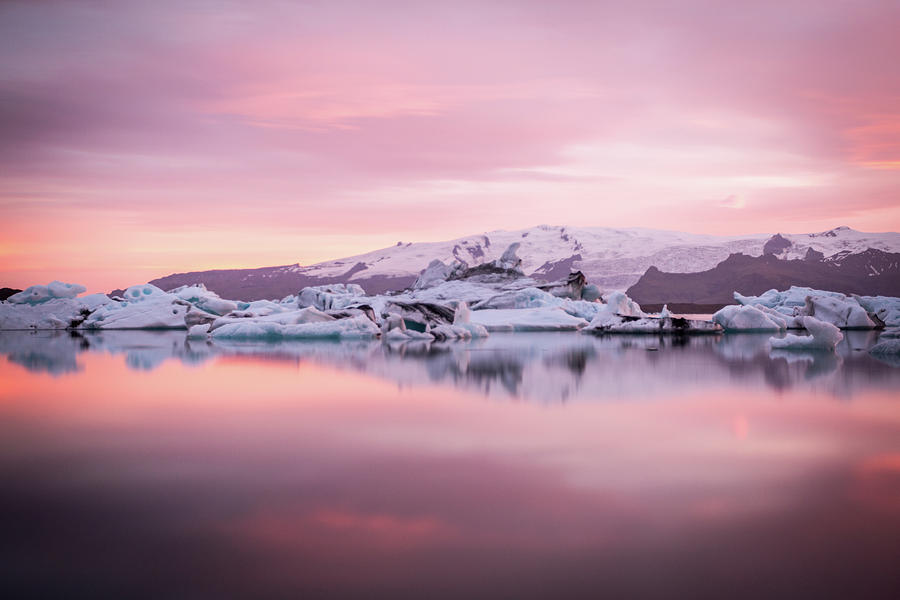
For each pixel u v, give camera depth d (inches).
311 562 185.2
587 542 197.5
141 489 252.5
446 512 223.9
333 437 341.4
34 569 182.4
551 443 324.8
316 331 1259.8
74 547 197.2
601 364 719.1
